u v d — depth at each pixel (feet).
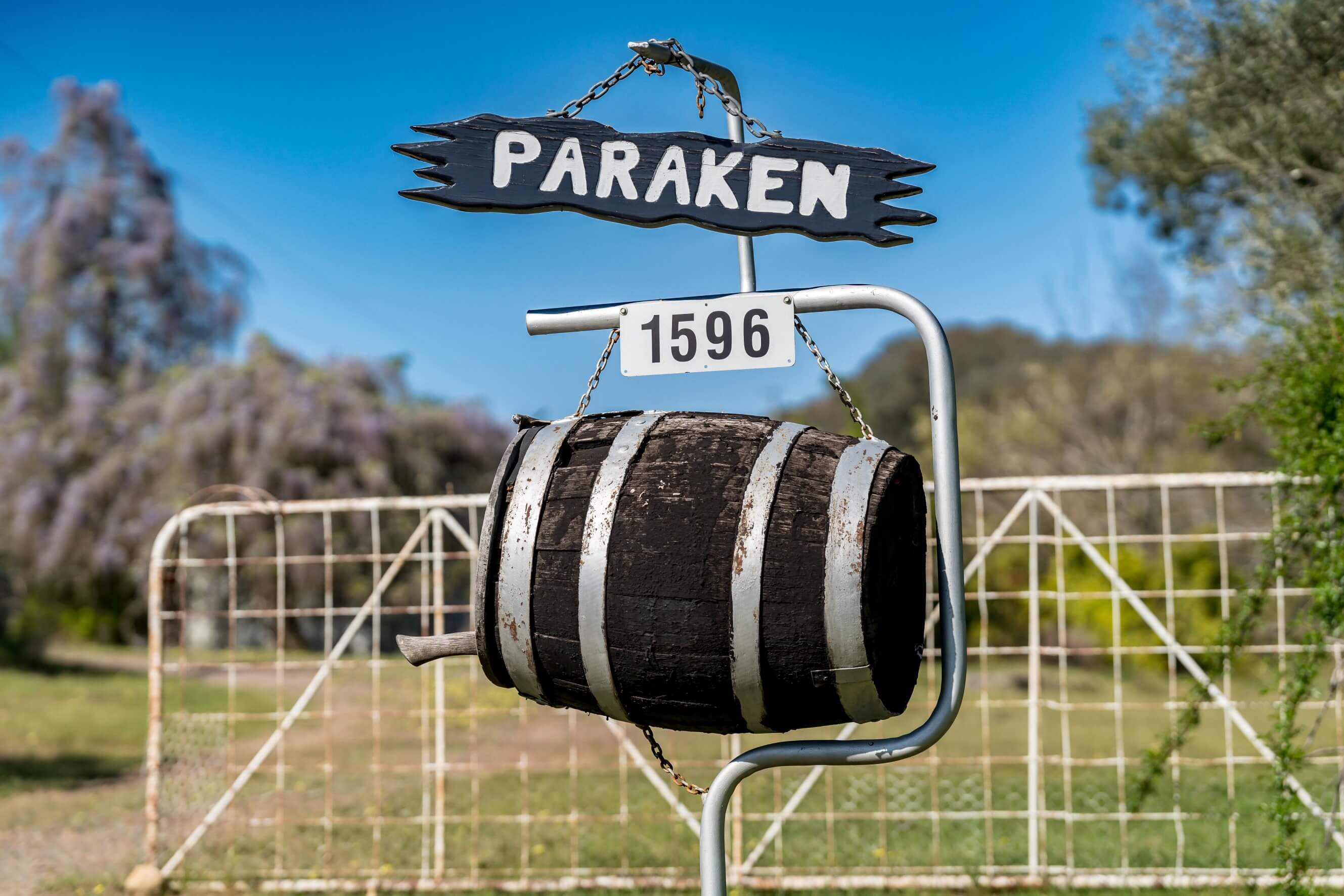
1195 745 29.12
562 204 8.46
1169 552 17.94
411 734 30.68
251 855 20.30
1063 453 65.16
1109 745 30.14
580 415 8.52
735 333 8.36
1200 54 34.04
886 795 24.67
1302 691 14.88
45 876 19.07
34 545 59.26
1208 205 39.14
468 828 22.09
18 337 63.82
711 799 8.18
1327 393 15.28
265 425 57.47
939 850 19.74
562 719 31.55
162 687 18.94
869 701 7.41
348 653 56.90
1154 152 39.19
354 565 57.31
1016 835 21.27
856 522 7.20
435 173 8.45
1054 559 45.16
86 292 63.62
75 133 65.00
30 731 34.37
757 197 8.46
